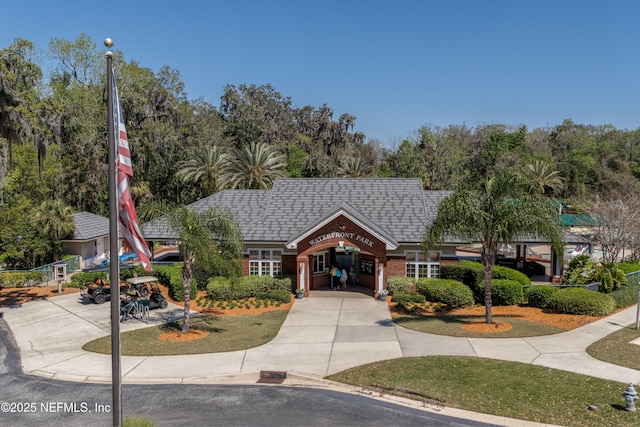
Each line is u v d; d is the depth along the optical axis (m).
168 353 17.16
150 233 29.86
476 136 84.44
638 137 88.44
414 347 17.52
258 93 84.44
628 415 11.66
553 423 11.43
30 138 25.72
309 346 17.88
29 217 34.34
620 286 23.98
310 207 30.38
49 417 12.27
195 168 49.47
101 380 14.85
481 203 19.41
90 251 38.16
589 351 16.53
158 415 12.29
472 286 25.92
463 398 12.94
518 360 15.79
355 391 13.72
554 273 29.67
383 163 77.44
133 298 23.12
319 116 85.75
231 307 24.16
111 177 9.85
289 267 28.19
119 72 48.66
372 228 25.88
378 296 25.88
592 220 36.91
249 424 11.72
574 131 96.44
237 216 30.52
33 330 20.69
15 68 25.53
